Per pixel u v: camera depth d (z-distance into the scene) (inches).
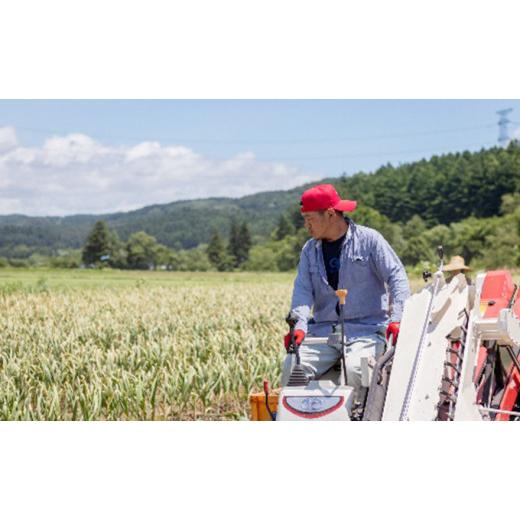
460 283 218.2
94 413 322.3
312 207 220.1
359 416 201.5
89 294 949.2
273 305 722.8
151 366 397.7
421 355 199.2
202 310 666.8
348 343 215.8
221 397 361.4
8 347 451.5
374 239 220.4
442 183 3619.6
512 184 3452.3
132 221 7431.1
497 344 241.0
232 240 3976.4
